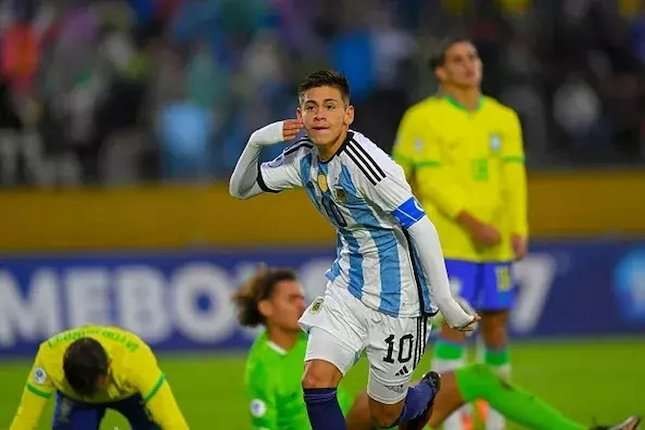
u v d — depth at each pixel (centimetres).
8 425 3031
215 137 4719
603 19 5256
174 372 3872
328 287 2036
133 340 2141
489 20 5072
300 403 2362
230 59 4947
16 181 4522
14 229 4344
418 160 2778
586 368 3912
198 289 4238
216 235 4469
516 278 4434
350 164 1927
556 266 4481
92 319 4156
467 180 2766
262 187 2077
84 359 2028
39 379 2111
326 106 1916
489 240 2733
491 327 2841
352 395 3478
